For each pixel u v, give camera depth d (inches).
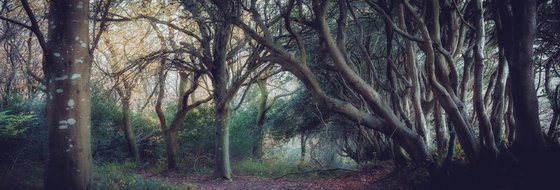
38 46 926.4
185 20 665.6
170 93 1261.1
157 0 593.9
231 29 694.5
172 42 721.0
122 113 951.6
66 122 326.0
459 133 374.3
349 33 644.7
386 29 509.4
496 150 357.4
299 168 834.2
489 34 552.4
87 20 344.8
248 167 871.1
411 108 610.9
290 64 448.8
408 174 477.1
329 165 850.8
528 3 299.0
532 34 300.7
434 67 385.4
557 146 319.0
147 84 850.1
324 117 824.9
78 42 334.6
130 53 718.5
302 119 912.3
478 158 366.6
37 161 601.6
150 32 711.7
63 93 327.3
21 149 552.7
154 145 1005.2
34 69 875.4
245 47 766.5
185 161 900.0
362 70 676.1
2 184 392.2
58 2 329.4
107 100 898.1
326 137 891.4
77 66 332.8
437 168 401.7
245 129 1037.2
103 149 889.5
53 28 334.3
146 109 1056.2
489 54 620.7
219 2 488.1
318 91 434.9
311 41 674.8
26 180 444.1
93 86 827.4
